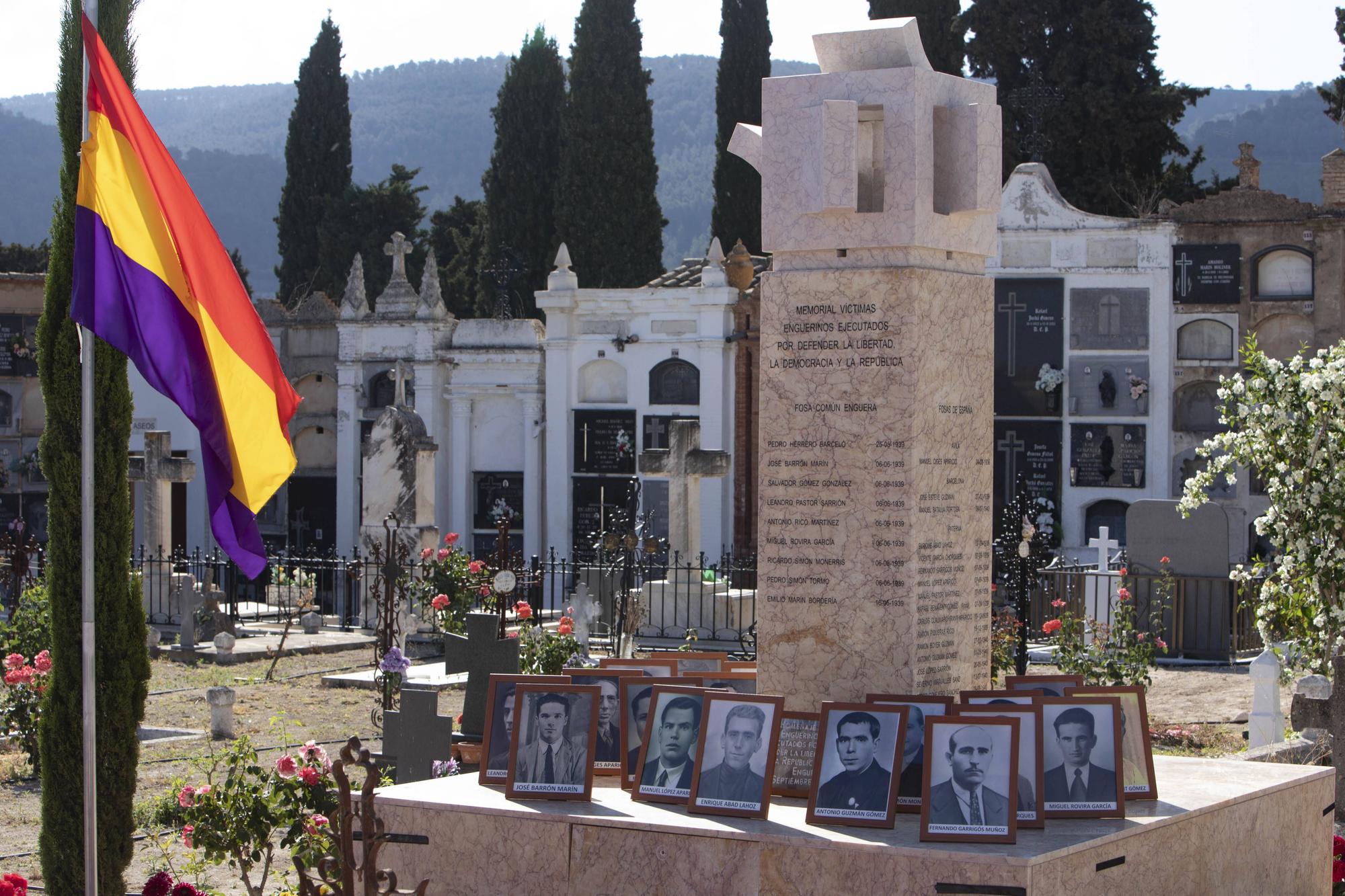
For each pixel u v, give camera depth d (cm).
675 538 2658
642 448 3741
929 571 963
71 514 1005
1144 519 2411
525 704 915
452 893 881
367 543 2781
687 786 878
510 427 3966
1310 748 1290
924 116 959
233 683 2184
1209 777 969
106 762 1014
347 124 5547
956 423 985
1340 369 1482
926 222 960
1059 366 3478
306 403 4328
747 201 4531
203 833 1005
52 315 1016
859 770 839
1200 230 3403
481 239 5625
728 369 3675
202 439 960
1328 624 1486
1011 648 1877
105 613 1014
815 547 972
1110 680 1762
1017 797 802
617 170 4525
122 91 945
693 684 1016
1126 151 4050
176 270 953
